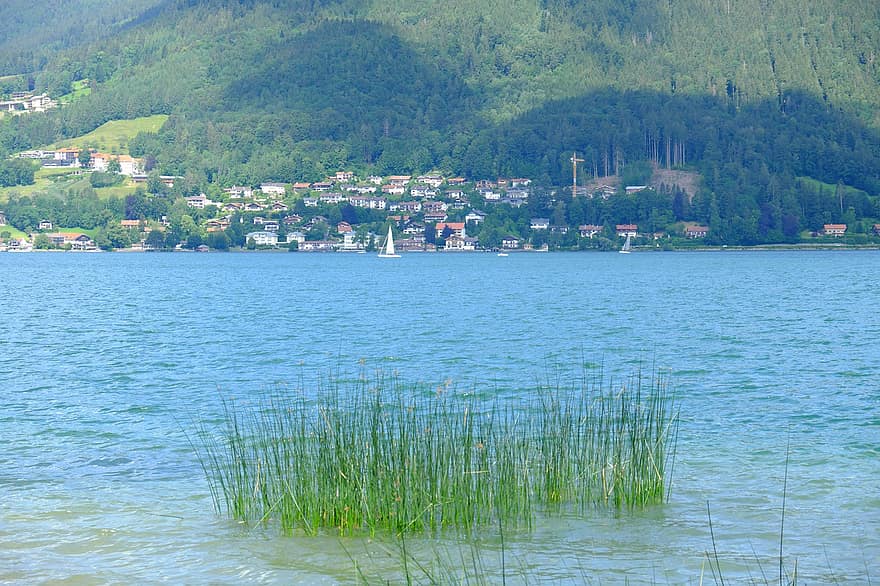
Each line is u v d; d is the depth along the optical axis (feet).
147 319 198.08
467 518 48.32
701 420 78.64
